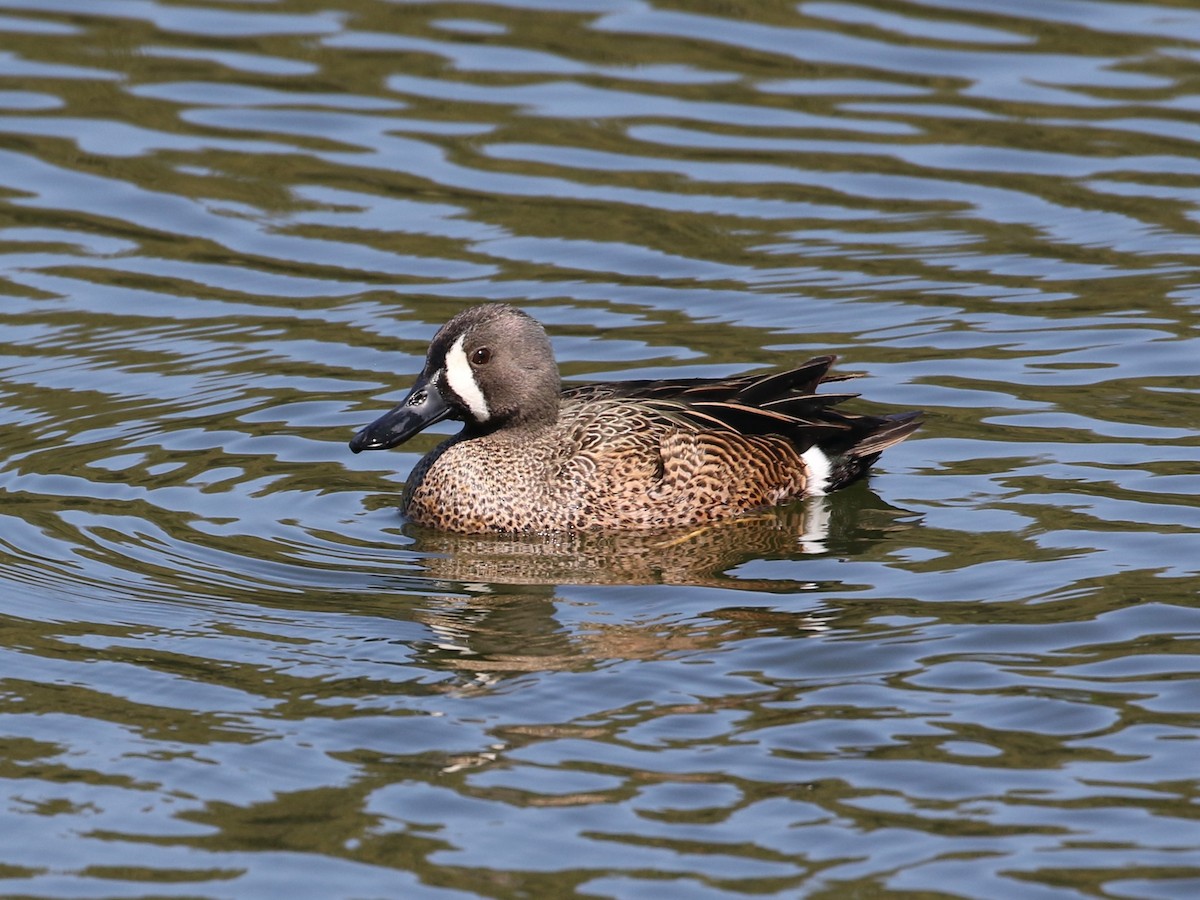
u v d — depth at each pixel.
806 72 23.44
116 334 18.19
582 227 20.22
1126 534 13.64
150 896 9.48
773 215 20.44
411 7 25.31
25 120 22.25
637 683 11.51
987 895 9.30
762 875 9.49
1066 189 20.89
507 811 10.11
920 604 12.62
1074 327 17.89
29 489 14.97
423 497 14.72
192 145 21.81
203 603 12.91
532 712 11.16
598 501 14.66
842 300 18.64
